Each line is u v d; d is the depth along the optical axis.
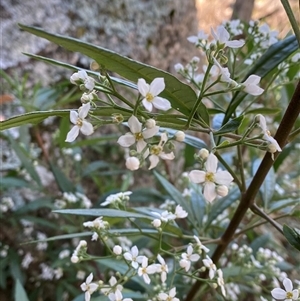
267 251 0.21
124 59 0.11
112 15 0.34
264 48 0.17
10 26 0.31
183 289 0.21
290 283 0.11
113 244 0.24
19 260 0.30
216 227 0.20
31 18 0.31
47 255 0.31
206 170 0.09
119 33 0.34
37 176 0.28
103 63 0.11
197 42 0.17
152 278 0.19
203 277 0.17
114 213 0.14
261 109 0.16
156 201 0.27
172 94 0.12
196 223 0.20
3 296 0.32
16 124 0.11
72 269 0.28
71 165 0.34
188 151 0.27
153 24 0.36
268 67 0.15
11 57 0.31
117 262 0.19
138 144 0.10
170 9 0.37
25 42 0.31
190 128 0.12
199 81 0.18
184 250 0.17
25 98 0.30
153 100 0.09
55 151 0.34
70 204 0.26
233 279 0.21
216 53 0.10
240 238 0.26
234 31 0.17
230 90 0.11
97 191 0.36
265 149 0.10
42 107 0.27
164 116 0.11
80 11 0.33
